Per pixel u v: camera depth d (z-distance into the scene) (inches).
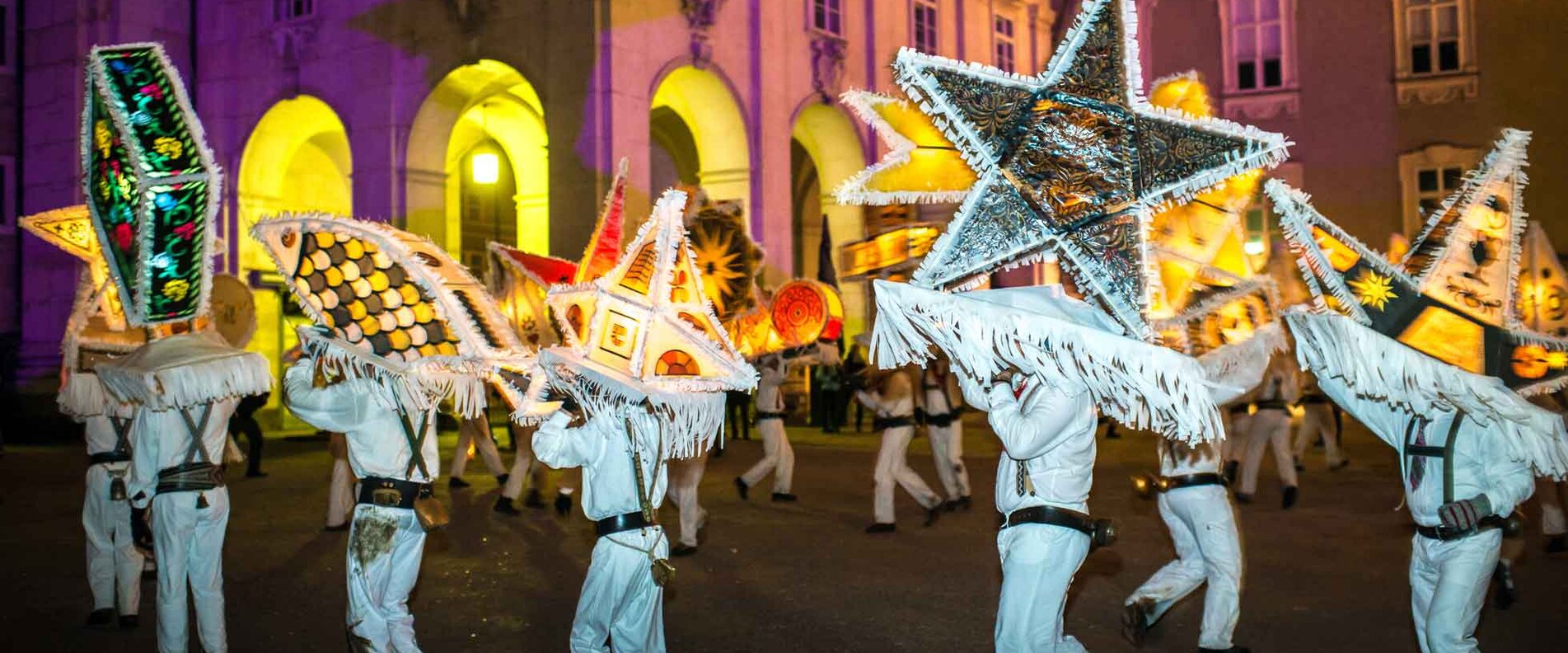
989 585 308.5
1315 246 189.8
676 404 200.5
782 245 886.4
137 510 243.8
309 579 324.2
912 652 243.4
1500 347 183.0
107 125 239.3
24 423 858.1
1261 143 153.0
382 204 848.9
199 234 232.1
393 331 212.7
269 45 903.1
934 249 173.3
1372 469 555.8
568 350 201.9
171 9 922.7
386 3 853.8
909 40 1024.2
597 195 764.6
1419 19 992.9
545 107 787.4
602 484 196.7
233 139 918.4
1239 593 234.4
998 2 1131.9
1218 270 230.1
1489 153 189.5
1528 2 961.5
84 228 284.5
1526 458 177.6
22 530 414.0
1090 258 166.4
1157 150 160.7
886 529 394.0
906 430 396.5
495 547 368.8
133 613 269.0
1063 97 166.2
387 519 205.8
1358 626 261.3
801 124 983.0
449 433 845.8
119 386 221.6
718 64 849.5
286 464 649.0
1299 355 195.6
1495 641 246.4
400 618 210.4
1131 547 354.0
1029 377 177.8
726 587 307.3
